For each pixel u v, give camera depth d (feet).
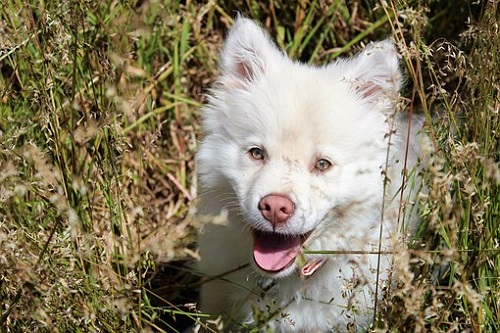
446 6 17.80
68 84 14.98
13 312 11.32
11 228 12.44
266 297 13.16
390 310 10.78
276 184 11.87
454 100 12.96
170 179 17.28
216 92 13.51
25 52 14.24
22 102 15.21
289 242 12.19
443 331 11.10
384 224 12.71
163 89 17.98
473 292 10.21
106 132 13.21
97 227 12.66
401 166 13.39
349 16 18.62
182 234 12.89
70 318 11.10
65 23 13.21
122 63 13.05
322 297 13.05
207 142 13.29
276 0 18.85
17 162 13.00
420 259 10.69
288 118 12.30
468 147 10.77
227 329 13.73
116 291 11.75
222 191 13.09
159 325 14.53
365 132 12.55
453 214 11.35
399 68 13.64
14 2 15.70
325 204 12.09
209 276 13.50
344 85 12.88
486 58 12.30
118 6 15.20
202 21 19.10
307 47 19.08
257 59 13.51
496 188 11.73
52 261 11.63
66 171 12.82
